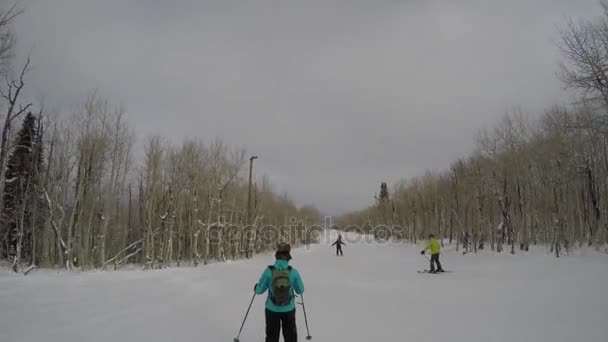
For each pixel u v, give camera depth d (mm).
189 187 30859
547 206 25812
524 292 10844
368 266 22172
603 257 18219
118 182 27438
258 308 8961
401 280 14945
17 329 6270
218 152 32875
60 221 23234
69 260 22266
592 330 6680
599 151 24625
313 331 7094
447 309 9016
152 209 29734
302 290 5578
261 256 37594
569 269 15391
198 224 30656
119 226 30266
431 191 49062
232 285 12523
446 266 22172
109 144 26438
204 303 9273
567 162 24578
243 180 38781
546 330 6828
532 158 27484
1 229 26500
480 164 31750
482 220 29969
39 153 24734
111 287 10742
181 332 6617
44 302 8336
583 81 15828
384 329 7215
